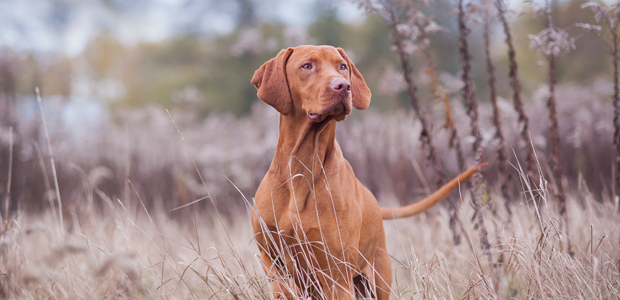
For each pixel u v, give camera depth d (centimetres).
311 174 262
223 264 284
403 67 373
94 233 403
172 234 526
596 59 1452
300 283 270
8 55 686
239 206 657
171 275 367
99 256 351
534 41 343
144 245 408
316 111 251
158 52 2086
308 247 261
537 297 261
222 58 1883
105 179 669
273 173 274
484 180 352
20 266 323
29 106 721
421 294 269
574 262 274
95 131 775
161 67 2069
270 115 777
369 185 609
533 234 317
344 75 268
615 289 275
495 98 364
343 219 262
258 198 278
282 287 269
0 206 579
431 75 379
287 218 262
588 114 662
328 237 258
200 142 795
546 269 267
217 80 1820
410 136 649
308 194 262
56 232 388
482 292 266
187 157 709
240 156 695
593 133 642
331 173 265
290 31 545
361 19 1791
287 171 268
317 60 263
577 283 258
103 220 531
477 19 361
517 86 354
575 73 1467
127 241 343
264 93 271
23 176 613
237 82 1802
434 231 421
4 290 308
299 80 263
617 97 347
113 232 387
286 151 270
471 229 412
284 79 269
